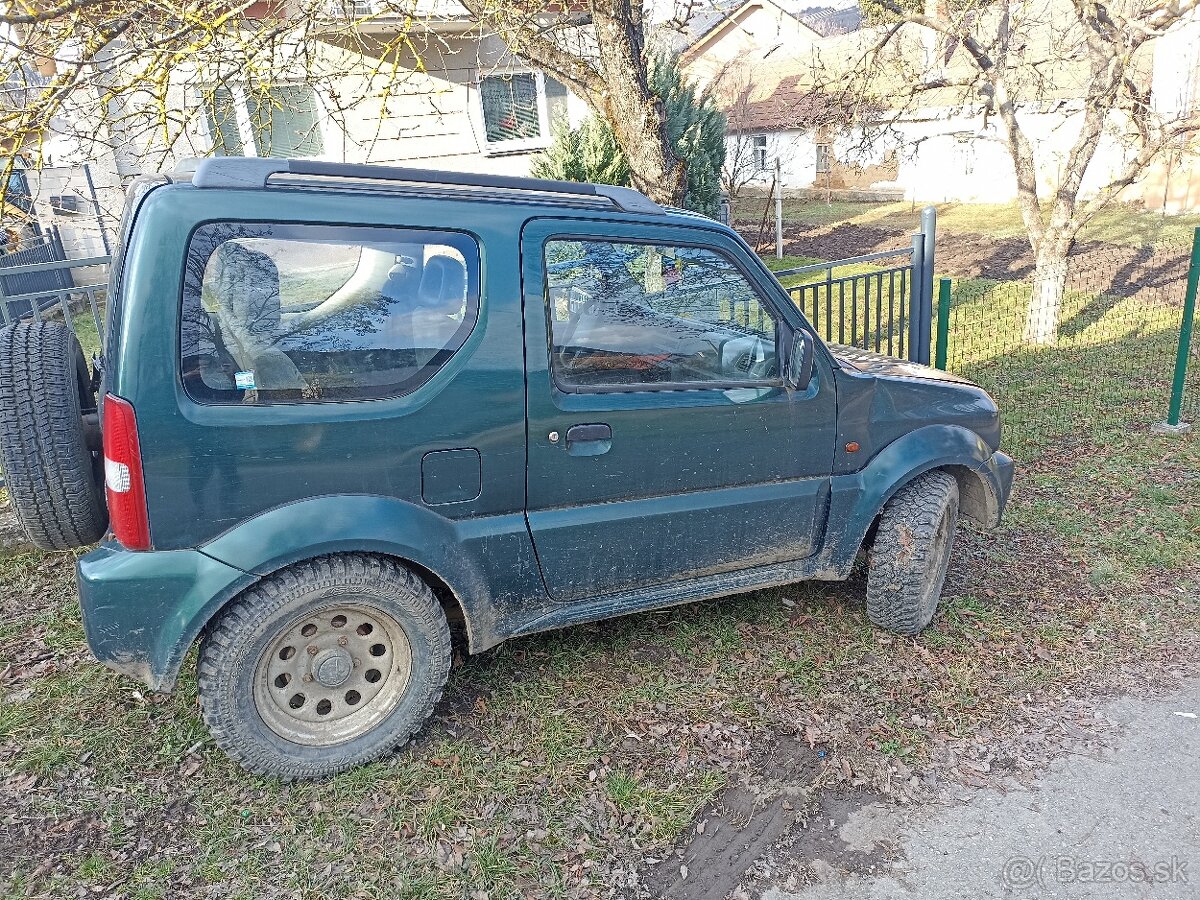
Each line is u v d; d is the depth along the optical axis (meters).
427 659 2.99
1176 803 2.92
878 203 26.55
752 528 3.54
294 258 2.62
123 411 2.45
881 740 3.23
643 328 3.18
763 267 3.40
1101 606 4.21
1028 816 2.87
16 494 2.70
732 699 3.43
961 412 3.96
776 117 29.16
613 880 2.57
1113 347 9.23
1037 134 22.77
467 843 2.69
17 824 2.72
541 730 3.21
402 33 4.57
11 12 3.87
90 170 12.05
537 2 5.72
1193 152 8.92
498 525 3.02
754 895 2.54
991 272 14.55
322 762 2.89
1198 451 6.31
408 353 2.79
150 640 2.59
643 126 5.86
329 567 2.74
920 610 3.84
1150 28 7.75
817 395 3.52
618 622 3.98
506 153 13.43
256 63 4.60
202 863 2.59
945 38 9.13
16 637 3.84
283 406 2.62
